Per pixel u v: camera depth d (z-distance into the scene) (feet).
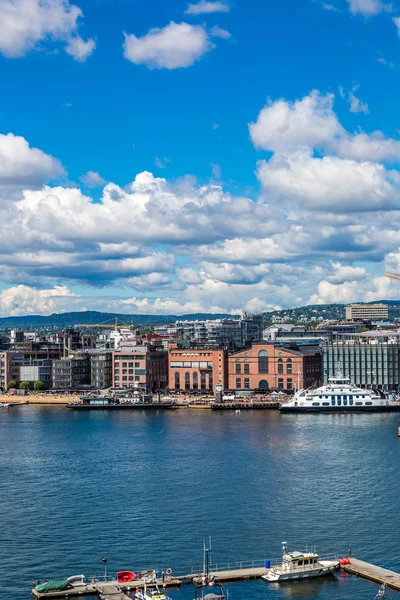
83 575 520.83
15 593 502.38
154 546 580.30
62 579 516.73
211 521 635.66
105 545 583.99
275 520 636.07
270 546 576.61
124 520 641.40
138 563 549.13
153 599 474.08
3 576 529.04
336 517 642.63
